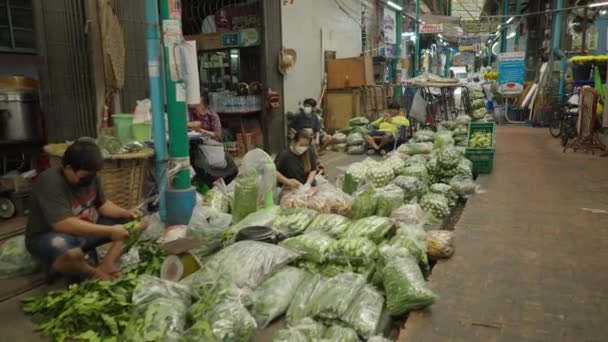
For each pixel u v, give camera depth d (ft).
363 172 18.58
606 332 9.14
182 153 14.96
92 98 18.56
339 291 9.78
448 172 21.52
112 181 14.52
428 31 67.00
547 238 14.44
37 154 17.78
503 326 9.37
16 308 10.32
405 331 9.23
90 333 8.74
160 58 15.01
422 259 12.16
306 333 8.71
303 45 33.96
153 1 14.53
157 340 8.11
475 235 14.79
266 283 10.38
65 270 10.64
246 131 29.96
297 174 17.62
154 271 11.10
